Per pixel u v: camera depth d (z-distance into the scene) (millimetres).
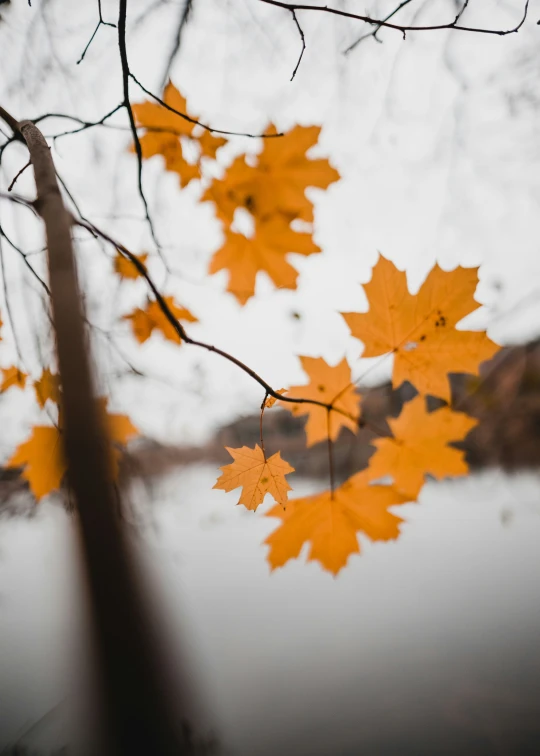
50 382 484
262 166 621
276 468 480
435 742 508
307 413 539
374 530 523
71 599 410
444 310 529
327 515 527
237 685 579
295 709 547
